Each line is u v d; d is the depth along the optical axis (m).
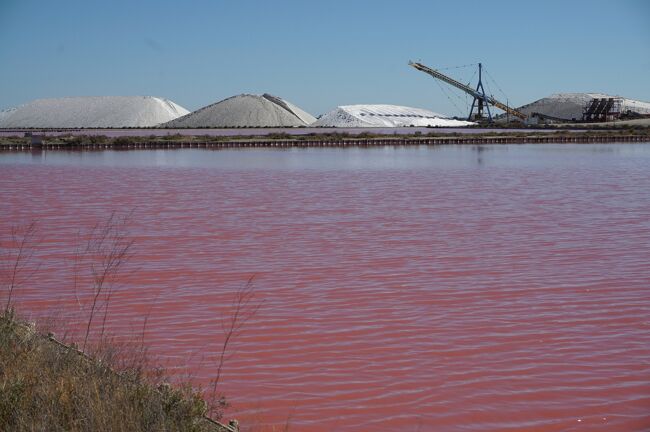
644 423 6.88
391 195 25.34
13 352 6.54
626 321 9.91
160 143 64.38
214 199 24.11
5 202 23.23
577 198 24.31
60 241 15.93
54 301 10.88
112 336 9.13
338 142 69.50
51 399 5.55
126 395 5.71
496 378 7.93
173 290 11.63
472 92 135.00
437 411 7.14
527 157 49.38
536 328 9.62
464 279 12.31
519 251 14.67
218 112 155.88
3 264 13.48
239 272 12.91
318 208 21.64
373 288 11.76
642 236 16.36
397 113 165.62
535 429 6.77
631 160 45.69
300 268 13.21
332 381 7.84
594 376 7.96
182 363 8.32
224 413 7.01
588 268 13.07
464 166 40.44
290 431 6.66
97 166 40.41
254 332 9.49
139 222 18.81
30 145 61.81
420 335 9.36
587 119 164.12
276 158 48.50
